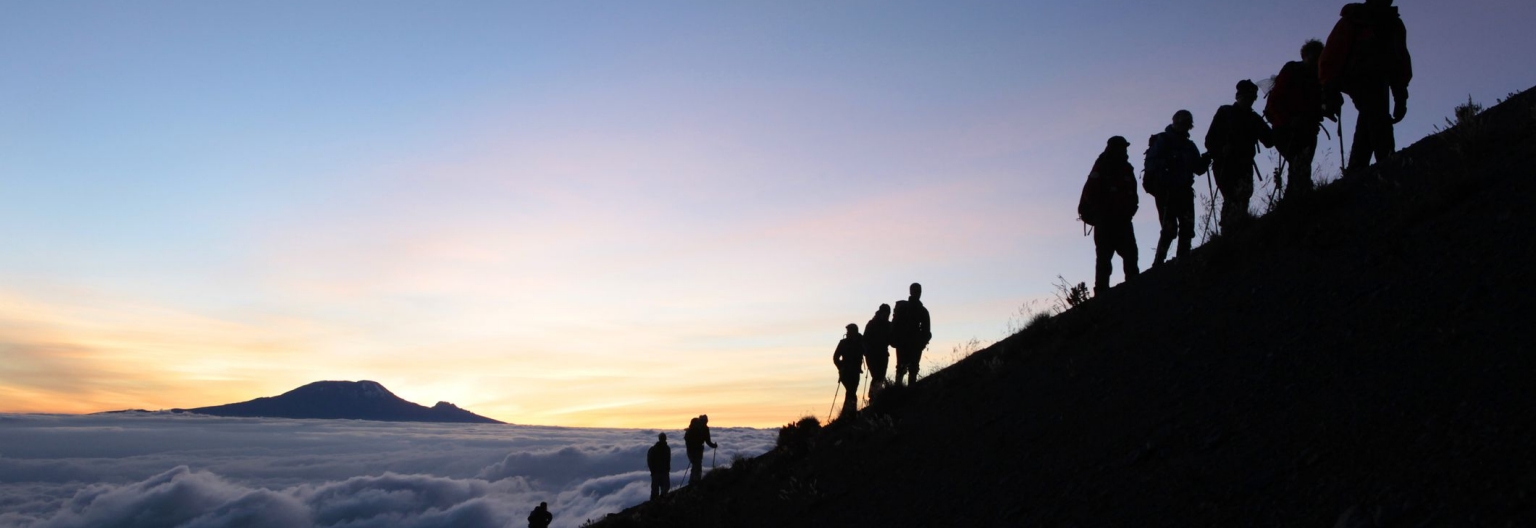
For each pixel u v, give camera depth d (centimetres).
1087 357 755
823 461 959
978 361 1002
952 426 796
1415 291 534
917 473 721
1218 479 434
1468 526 310
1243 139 977
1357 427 418
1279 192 826
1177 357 636
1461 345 446
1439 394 412
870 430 961
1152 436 525
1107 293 941
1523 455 333
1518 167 616
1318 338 542
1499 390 388
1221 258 778
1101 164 1041
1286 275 673
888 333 1555
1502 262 507
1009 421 709
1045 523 485
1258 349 572
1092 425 597
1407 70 858
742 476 1219
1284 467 415
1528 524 293
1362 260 622
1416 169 730
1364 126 879
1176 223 1025
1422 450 373
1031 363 845
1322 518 361
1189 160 1020
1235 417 493
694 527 980
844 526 686
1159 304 787
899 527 614
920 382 1132
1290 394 489
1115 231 1028
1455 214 608
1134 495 463
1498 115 795
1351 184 783
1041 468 573
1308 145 941
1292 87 941
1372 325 520
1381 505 345
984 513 551
